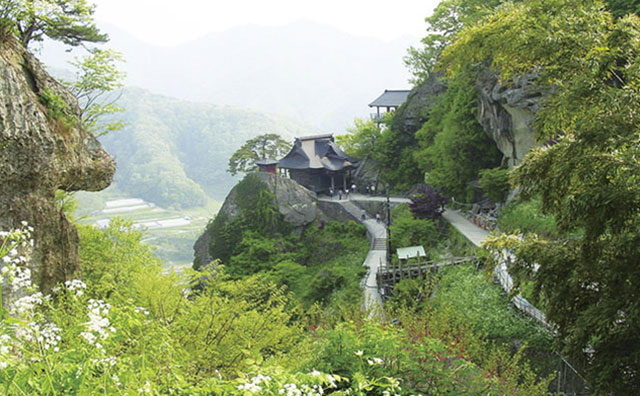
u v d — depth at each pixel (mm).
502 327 17844
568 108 9195
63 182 13773
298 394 4230
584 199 7695
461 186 39656
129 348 5586
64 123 13758
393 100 62188
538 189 9930
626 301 7871
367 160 55719
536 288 9586
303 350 8484
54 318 6051
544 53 9359
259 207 44938
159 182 147375
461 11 37625
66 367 3996
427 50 56531
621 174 7648
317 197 49125
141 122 169000
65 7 16922
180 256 107062
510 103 27203
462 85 38688
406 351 6641
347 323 6703
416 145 51281
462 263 25000
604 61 8594
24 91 12117
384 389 5785
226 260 44688
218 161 166375
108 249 18391
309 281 35062
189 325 8820
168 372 5238
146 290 8805
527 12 9805
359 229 43375
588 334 8195
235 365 8703
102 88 19078
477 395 6426
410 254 30750
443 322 9453
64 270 13188
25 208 12023
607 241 8539
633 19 8891
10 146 11625
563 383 13758
